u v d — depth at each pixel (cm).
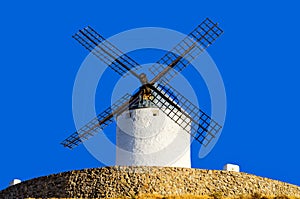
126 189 5191
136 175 5244
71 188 5259
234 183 5344
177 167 5316
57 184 5319
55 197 5269
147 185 5203
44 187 5353
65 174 5344
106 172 5272
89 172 5297
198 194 5228
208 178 5319
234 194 5297
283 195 5325
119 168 5281
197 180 5288
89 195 5200
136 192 5172
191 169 5325
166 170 5281
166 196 5066
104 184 5228
